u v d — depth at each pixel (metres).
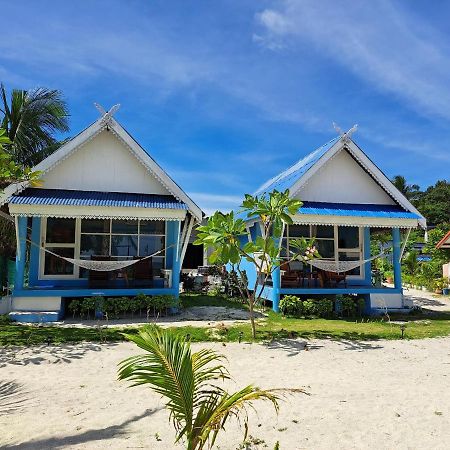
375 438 5.34
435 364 9.16
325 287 16.50
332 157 16.31
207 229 10.41
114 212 13.66
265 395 3.28
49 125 19.97
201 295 20.56
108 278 14.58
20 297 13.25
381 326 13.40
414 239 41.47
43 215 13.11
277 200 11.04
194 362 3.88
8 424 5.61
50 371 8.12
